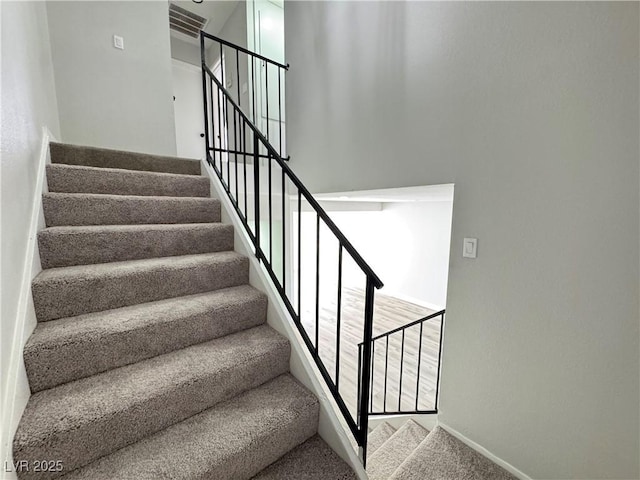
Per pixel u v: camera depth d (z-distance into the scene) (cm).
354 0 212
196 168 247
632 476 121
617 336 119
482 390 166
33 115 160
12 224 106
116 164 213
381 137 202
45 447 88
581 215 124
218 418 117
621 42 109
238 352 136
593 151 118
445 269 553
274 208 352
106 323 124
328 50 237
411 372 366
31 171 141
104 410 98
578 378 131
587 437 131
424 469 161
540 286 138
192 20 452
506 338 153
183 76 512
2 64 108
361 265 112
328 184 251
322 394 133
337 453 122
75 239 146
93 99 274
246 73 406
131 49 291
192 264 160
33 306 117
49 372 106
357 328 498
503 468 160
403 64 184
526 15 131
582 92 119
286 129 296
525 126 136
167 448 103
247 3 389
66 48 258
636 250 112
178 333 135
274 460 117
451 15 158
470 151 156
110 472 93
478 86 150
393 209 634
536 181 135
